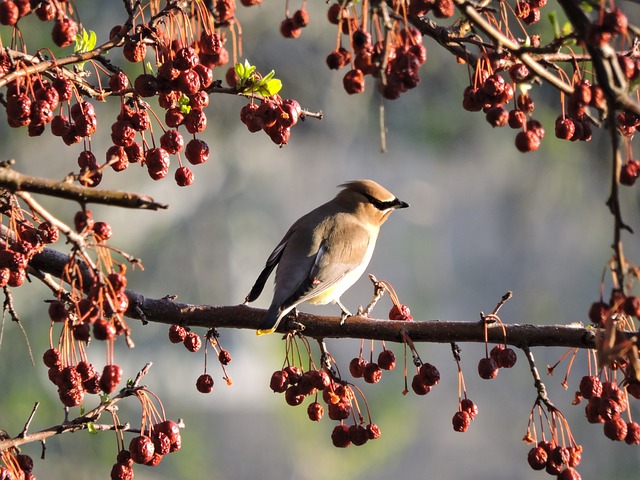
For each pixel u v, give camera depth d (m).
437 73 18.34
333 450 20.41
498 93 5.05
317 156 22.23
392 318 6.20
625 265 4.17
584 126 5.39
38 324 15.06
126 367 18.34
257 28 17.39
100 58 5.44
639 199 19.92
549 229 22.56
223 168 19.09
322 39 17.84
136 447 5.19
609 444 20.59
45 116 5.12
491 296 24.33
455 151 19.59
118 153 5.43
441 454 24.70
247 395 21.22
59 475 15.12
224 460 21.05
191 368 19.45
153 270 18.70
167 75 5.27
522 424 24.23
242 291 19.95
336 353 24.16
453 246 25.16
